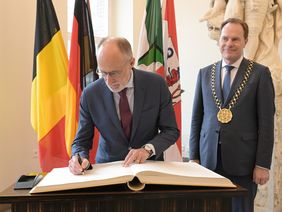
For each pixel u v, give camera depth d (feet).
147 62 8.07
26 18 9.12
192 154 6.23
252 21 8.07
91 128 4.53
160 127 4.50
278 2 8.36
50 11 7.84
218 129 5.64
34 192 3.04
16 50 8.88
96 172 3.51
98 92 4.36
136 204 3.13
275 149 8.20
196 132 6.22
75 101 7.56
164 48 8.21
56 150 7.75
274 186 8.28
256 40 8.16
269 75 5.63
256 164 5.51
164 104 4.43
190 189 3.18
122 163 3.86
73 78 7.61
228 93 5.67
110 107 4.27
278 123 8.19
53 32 7.82
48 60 7.71
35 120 7.82
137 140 4.34
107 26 13.58
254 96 5.57
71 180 3.21
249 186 5.69
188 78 13.73
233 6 8.16
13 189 3.27
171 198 3.12
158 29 8.09
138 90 4.29
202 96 6.14
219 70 5.94
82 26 7.92
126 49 3.79
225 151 5.57
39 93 7.64
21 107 9.12
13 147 8.93
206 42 13.15
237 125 5.55
